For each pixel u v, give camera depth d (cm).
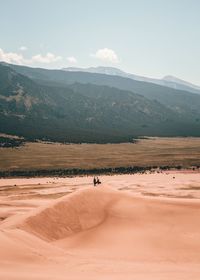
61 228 4512
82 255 3388
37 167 19200
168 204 5503
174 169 17662
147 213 5175
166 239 4288
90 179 14425
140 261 3400
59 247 3794
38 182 13912
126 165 19475
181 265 3247
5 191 11331
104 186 6188
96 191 5644
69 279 2120
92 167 18950
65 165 19750
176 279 2323
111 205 5412
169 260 3538
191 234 4438
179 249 3966
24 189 11681
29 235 3500
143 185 12112
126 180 13738
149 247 4038
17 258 2664
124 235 4444
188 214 5106
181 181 13150
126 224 4825
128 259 3491
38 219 4416
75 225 4678
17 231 3544
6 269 2328
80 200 5191
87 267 2666
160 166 18862
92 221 4900
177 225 4750
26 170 18312
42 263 2641
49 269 2447
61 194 10312
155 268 2873
